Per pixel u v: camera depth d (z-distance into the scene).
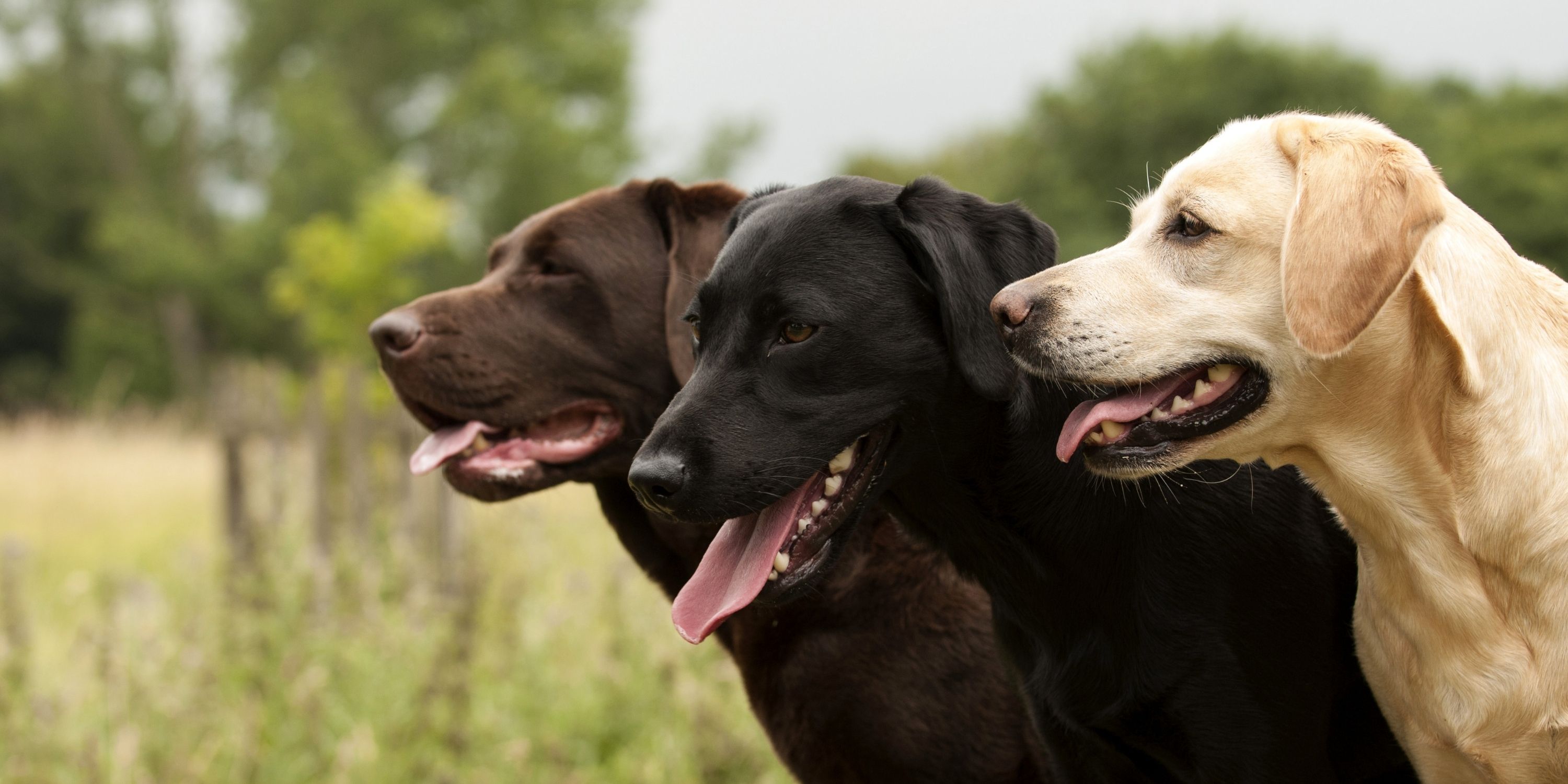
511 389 3.75
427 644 5.45
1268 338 2.74
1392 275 2.51
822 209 2.94
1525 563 2.71
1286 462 2.94
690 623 2.84
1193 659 2.91
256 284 32.88
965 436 2.95
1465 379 2.72
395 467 8.06
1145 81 38.66
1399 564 2.85
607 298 3.78
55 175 38.59
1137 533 2.92
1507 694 2.74
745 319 2.87
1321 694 2.99
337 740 4.86
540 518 7.41
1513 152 37.31
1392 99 39.47
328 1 34.25
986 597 3.37
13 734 4.49
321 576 6.05
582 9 35.12
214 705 4.78
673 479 2.76
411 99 34.91
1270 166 2.78
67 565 9.57
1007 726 3.32
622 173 33.53
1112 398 2.85
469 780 4.61
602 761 4.92
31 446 13.14
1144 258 2.82
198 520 11.60
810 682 3.34
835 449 2.84
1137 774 3.11
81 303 39.81
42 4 37.28
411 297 12.52
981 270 2.86
